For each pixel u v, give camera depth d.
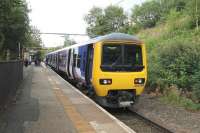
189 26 31.48
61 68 32.56
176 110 14.12
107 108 14.83
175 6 47.66
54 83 22.94
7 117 10.05
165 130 10.65
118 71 13.90
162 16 47.12
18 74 19.52
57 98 14.69
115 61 13.95
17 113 10.73
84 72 16.20
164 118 12.63
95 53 14.04
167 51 19.95
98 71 13.78
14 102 13.21
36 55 67.38
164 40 29.38
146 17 52.28
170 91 16.86
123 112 14.21
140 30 50.84
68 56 25.00
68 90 18.23
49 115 10.53
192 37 25.78
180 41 20.75
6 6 12.68
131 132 8.47
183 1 46.94
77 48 19.48
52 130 8.51
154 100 16.80
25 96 15.25
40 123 9.29
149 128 11.30
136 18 54.69
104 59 13.86
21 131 8.29
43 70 44.28
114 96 14.04
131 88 14.11
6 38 20.52
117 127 8.99
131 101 14.15
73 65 20.95
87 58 15.70
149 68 20.23
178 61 18.50
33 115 10.44
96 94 14.62
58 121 9.63
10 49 24.19
